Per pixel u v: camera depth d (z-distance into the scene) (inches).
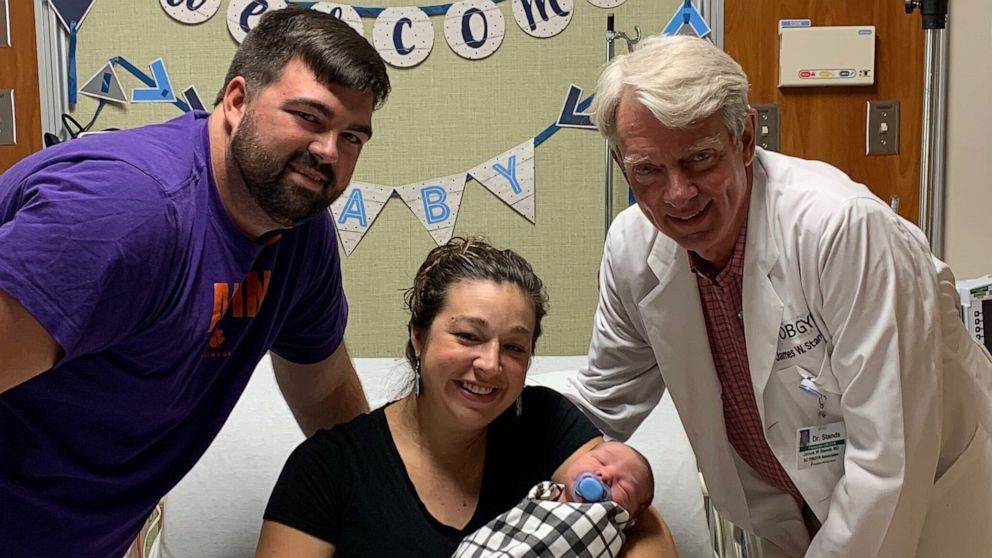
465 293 58.6
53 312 40.1
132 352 47.4
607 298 69.2
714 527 80.9
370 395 86.0
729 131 51.6
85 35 93.4
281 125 46.8
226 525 76.9
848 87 93.7
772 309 58.0
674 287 62.3
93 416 49.4
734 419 66.5
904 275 53.8
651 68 50.6
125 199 43.2
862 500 55.0
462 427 59.2
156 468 54.9
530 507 58.3
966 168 94.7
